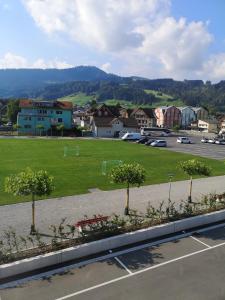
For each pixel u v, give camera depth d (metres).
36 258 16.20
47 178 20.67
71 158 51.03
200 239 20.42
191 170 27.52
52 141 74.62
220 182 36.44
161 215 22.52
